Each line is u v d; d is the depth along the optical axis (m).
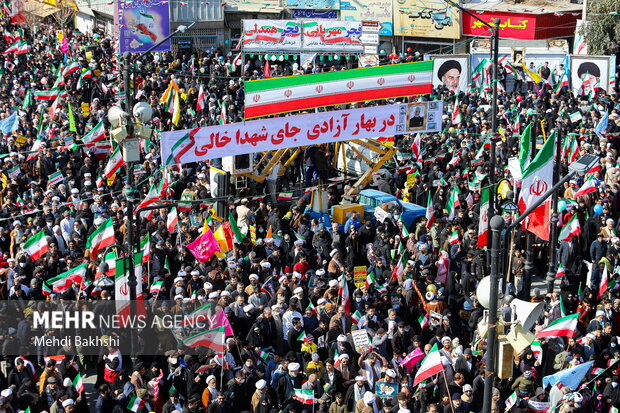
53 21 99.38
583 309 32.50
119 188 43.88
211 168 43.41
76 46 78.81
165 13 73.69
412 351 27.94
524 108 60.75
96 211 39.69
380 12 84.38
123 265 28.70
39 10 92.62
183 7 83.44
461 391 26.58
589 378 28.08
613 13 65.75
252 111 38.94
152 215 38.22
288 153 50.34
